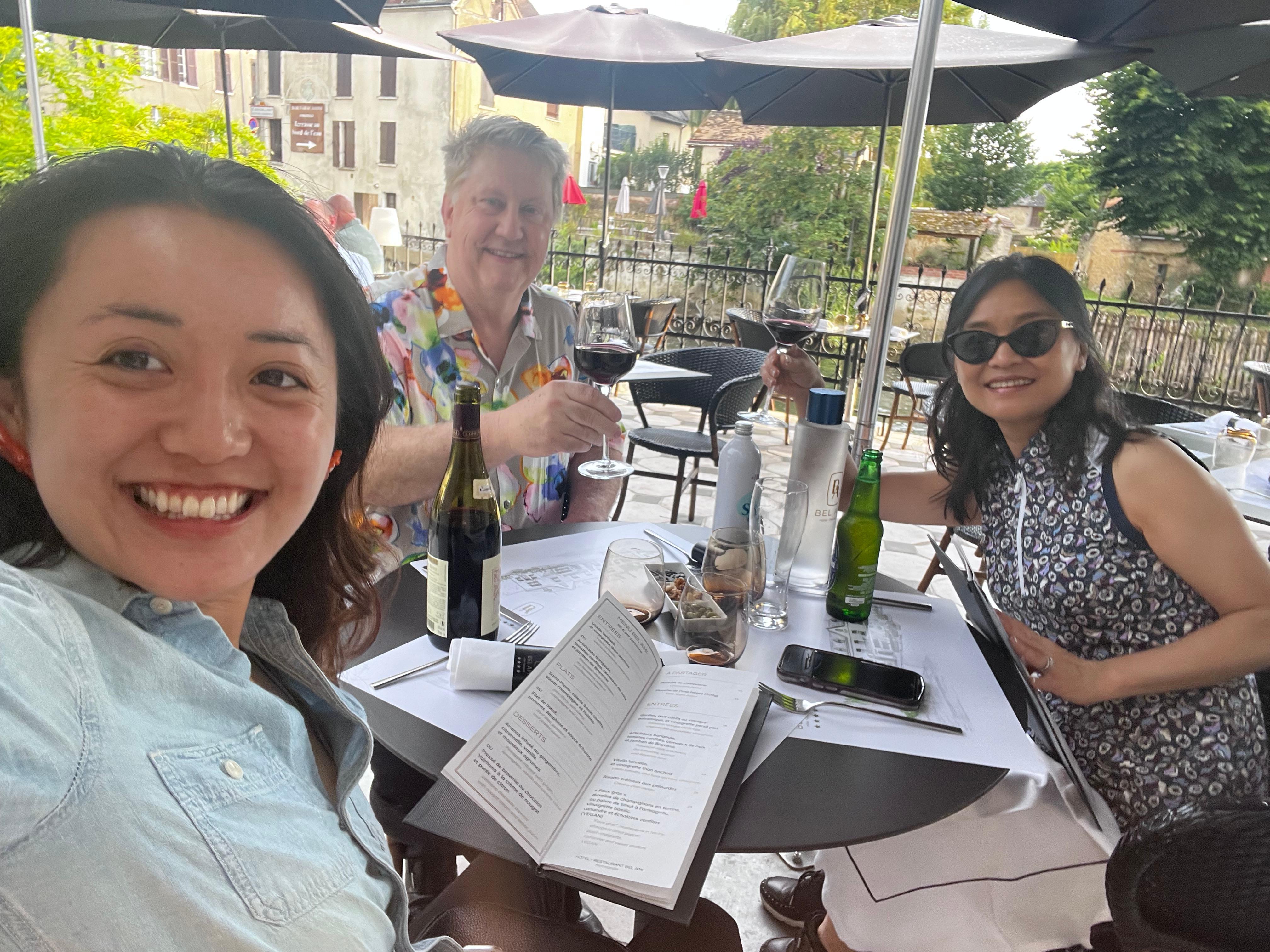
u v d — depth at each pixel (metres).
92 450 0.48
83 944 0.38
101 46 7.14
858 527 1.30
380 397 0.74
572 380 2.04
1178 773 1.33
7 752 0.38
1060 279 1.40
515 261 1.83
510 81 5.11
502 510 1.84
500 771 0.77
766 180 14.49
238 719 0.55
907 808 0.85
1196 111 12.80
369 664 1.07
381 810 1.32
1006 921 1.22
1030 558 1.51
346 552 0.85
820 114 4.23
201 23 4.89
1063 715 1.44
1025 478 1.52
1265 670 1.47
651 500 4.72
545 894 1.08
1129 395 3.48
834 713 1.03
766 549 1.45
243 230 0.53
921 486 1.86
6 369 0.50
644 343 6.78
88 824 0.40
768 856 1.94
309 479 0.57
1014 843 1.21
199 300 0.50
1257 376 5.52
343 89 19.61
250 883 0.46
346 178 20.11
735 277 10.45
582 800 0.81
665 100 5.08
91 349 0.48
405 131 19.39
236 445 0.51
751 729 0.96
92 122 6.69
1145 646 1.39
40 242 0.48
